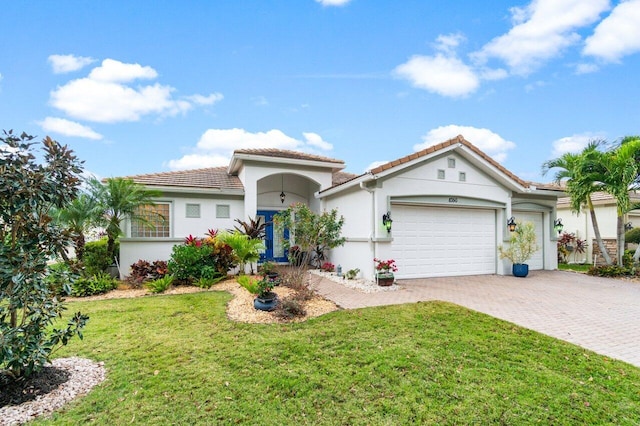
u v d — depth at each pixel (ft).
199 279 38.32
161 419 12.78
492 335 21.21
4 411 13.00
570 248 64.34
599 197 64.80
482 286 37.93
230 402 13.94
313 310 26.89
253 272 46.85
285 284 34.53
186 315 26.05
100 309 28.02
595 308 28.32
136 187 40.86
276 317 25.04
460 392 14.71
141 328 23.04
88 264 39.55
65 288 14.99
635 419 13.07
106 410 13.32
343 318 24.54
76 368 16.70
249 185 49.34
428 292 34.35
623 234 48.55
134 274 39.04
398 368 16.80
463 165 44.88
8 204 13.55
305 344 19.75
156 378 15.84
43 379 15.21
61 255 15.83
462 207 45.80
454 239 45.55
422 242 43.65
